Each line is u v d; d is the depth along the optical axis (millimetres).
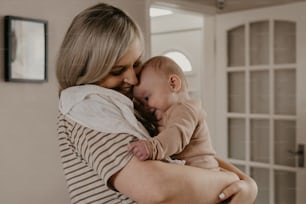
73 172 961
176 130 1008
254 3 3094
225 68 3246
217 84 3299
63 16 2121
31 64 1970
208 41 3328
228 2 3223
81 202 959
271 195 3053
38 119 2025
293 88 2984
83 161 947
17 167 1943
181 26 4230
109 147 891
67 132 962
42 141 2045
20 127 1952
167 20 4320
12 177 1925
